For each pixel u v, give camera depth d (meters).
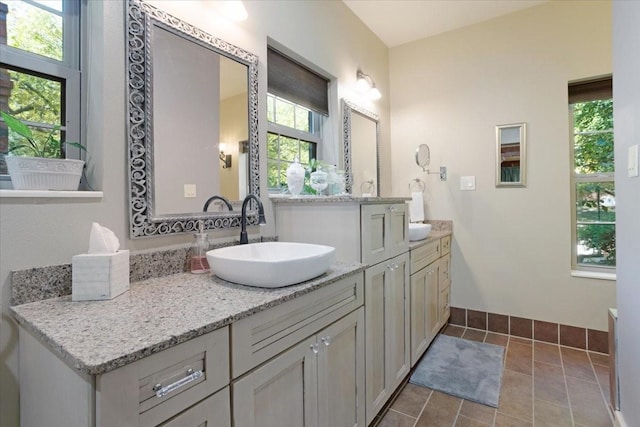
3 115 0.91
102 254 0.99
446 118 3.01
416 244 2.16
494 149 2.80
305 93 2.23
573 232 2.63
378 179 3.00
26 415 0.88
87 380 0.61
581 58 2.47
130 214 1.19
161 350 0.69
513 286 2.74
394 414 1.75
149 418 0.67
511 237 2.74
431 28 2.93
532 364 2.25
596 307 2.45
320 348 1.20
